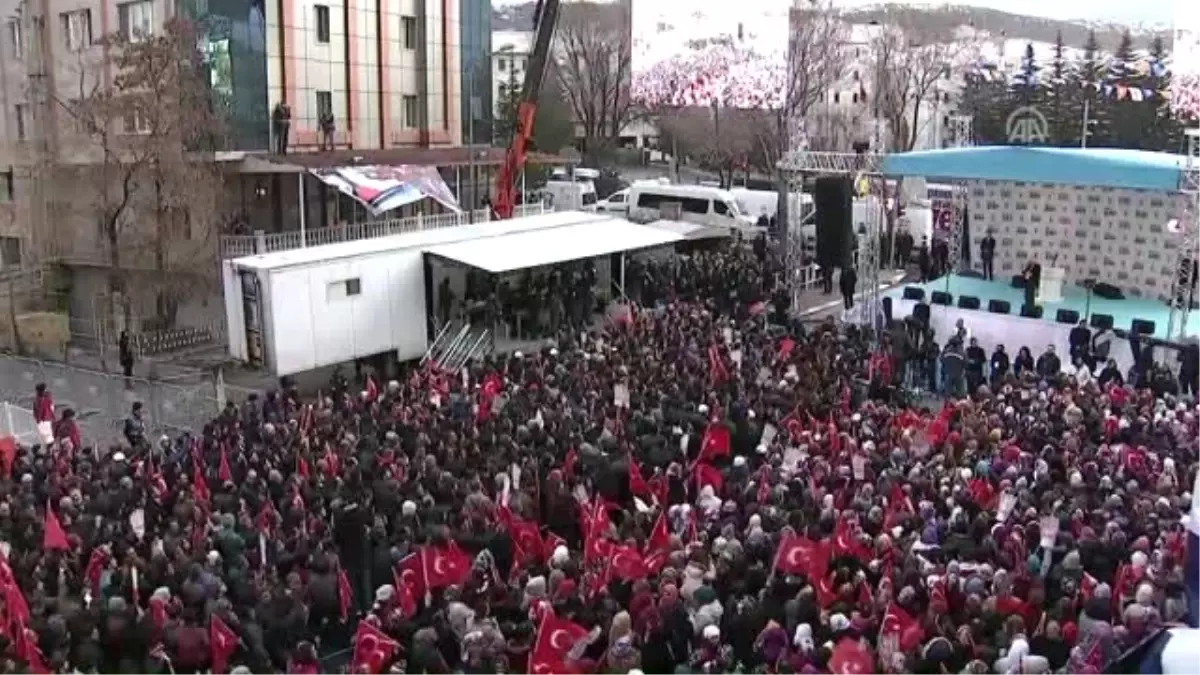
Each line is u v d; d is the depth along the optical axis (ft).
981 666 35.88
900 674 37.45
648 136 357.82
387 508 55.36
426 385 82.02
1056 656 39.14
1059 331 95.55
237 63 131.13
